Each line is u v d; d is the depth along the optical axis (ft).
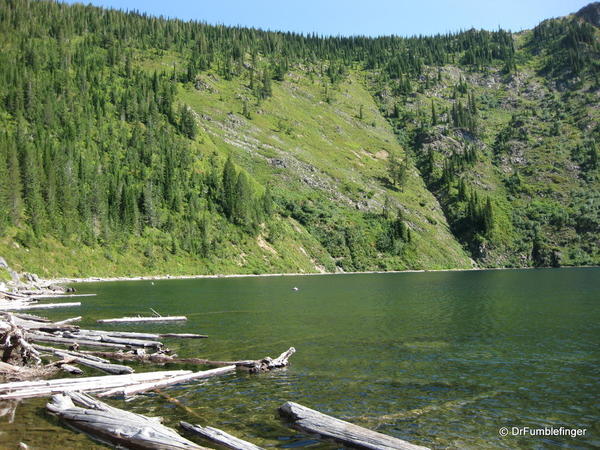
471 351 92.68
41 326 108.27
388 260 531.91
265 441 46.21
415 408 57.52
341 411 56.34
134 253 396.98
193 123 625.00
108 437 45.32
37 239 336.49
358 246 537.65
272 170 635.66
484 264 593.83
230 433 48.26
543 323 131.34
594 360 84.43
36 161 379.96
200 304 183.62
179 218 463.42
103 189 424.05
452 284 307.58
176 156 547.90
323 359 85.25
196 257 430.61
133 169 501.56
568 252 596.29
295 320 138.82
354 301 197.06
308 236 533.96
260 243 486.79
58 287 244.63
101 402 53.62
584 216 627.05
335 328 122.83
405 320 138.82
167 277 381.40
